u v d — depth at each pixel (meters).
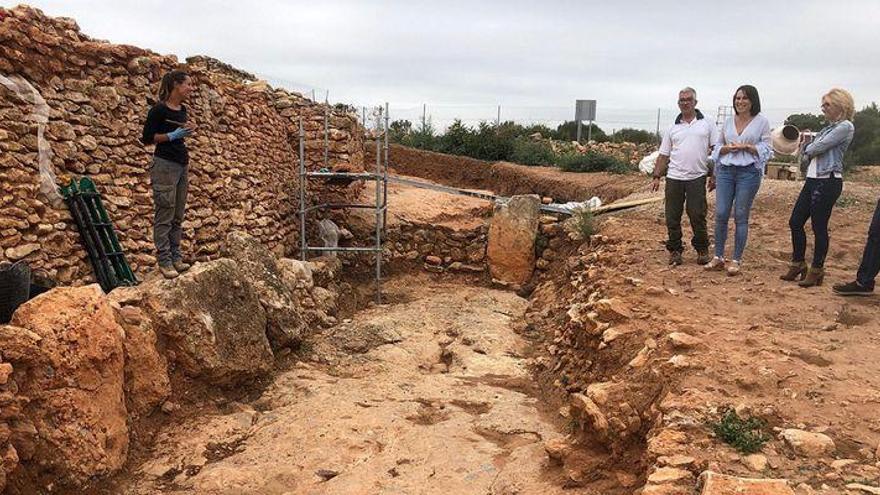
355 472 4.66
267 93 12.02
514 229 12.11
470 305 10.44
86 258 6.36
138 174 7.27
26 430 4.01
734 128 6.93
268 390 6.57
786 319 5.70
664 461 3.31
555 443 4.41
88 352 4.54
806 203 6.65
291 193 12.45
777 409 3.79
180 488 4.58
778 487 2.88
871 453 3.32
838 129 6.18
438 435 5.27
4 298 4.89
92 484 4.36
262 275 7.61
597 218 11.41
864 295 6.37
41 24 6.07
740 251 7.19
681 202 7.55
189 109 8.29
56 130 6.06
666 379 4.35
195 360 5.82
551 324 8.81
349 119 13.12
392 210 13.89
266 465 4.87
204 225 8.73
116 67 6.99
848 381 4.18
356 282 12.35
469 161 22.92
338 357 7.69
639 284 6.82
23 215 5.59
